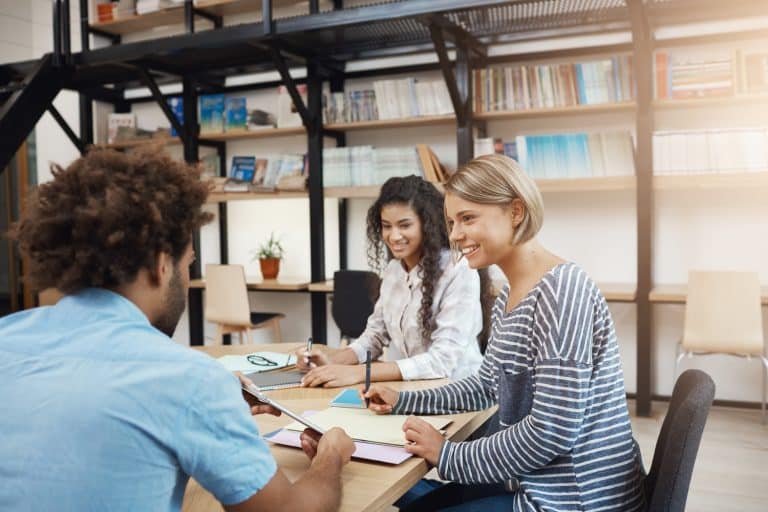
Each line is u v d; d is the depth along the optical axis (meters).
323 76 4.82
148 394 0.76
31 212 0.84
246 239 5.40
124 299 0.86
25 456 0.75
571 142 3.98
